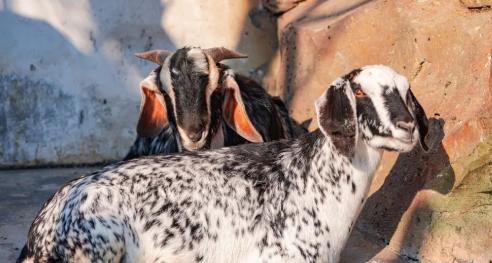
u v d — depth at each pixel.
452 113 7.02
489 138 6.57
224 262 6.21
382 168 7.77
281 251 6.16
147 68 10.95
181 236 6.16
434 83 7.48
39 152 10.68
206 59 7.46
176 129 7.53
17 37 10.50
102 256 5.93
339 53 9.33
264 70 11.36
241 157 6.54
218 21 11.17
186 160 6.47
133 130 10.98
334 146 5.89
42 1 10.49
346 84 5.91
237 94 7.47
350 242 7.56
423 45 7.67
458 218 6.78
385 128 5.82
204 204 6.25
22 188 9.63
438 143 7.00
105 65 10.80
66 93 10.71
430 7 7.97
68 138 10.77
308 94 9.97
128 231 6.05
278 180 6.36
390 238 7.41
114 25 10.77
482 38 7.04
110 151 10.95
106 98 10.85
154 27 10.95
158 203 6.18
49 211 6.17
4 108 10.55
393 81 5.93
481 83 6.84
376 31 8.58
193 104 7.23
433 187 6.96
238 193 6.30
